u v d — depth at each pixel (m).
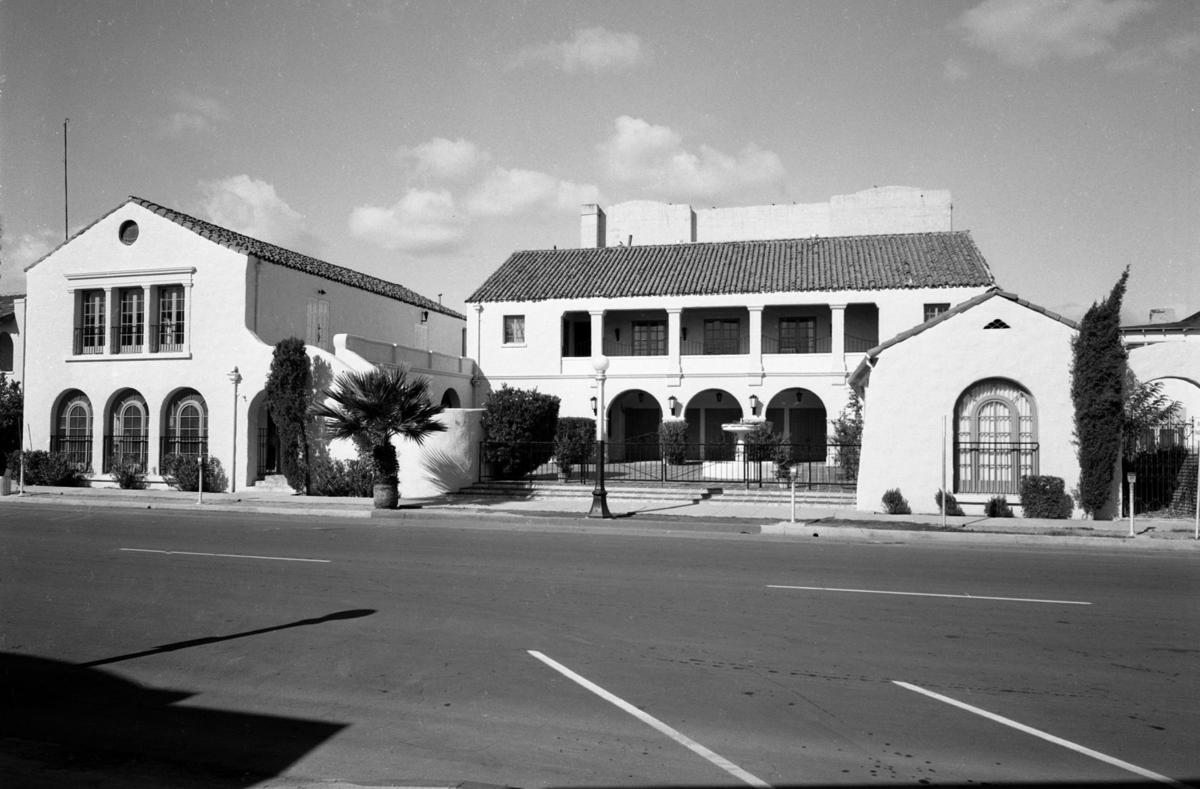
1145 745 5.27
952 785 4.67
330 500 21.81
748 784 4.67
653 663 6.98
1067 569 12.11
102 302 26.81
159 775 4.74
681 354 33.41
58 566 11.68
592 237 39.62
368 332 32.00
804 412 34.31
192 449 25.52
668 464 28.30
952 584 10.70
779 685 6.41
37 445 26.83
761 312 31.06
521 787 4.60
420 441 21.09
